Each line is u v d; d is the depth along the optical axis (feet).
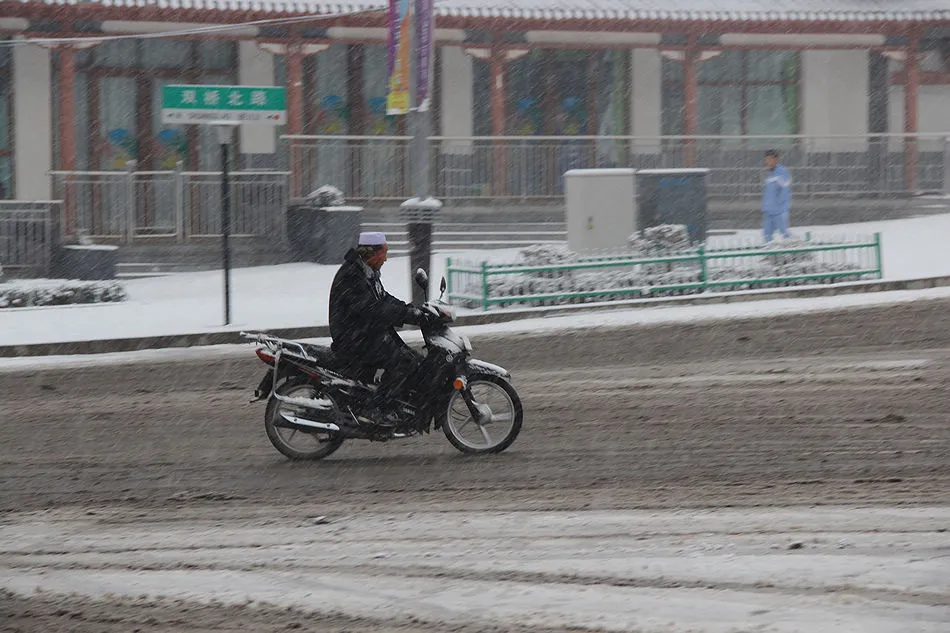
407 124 284.00
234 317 167.73
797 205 273.13
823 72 307.78
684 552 63.87
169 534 71.41
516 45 276.62
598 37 282.56
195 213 232.73
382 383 88.99
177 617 56.39
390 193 252.21
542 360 132.16
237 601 58.54
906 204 278.26
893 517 69.51
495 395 109.60
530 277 174.60
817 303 170.71
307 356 89.10
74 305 186.39
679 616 53.67
